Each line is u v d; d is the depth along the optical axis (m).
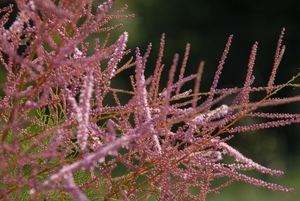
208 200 3.13
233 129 0.90
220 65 0.90
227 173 0.90
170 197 0.90
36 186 0.83
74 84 0.90
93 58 0.85
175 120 0.86
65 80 0.86
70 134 0.86
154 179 0.92
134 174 0.90
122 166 2.73
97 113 0.93
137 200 0.93
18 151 0.85
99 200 0.95
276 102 0.87
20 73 0.88
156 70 0.90
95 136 0.89
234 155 0.91
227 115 0.91
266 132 4.65
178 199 0.92
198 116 0.90
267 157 4.66
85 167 0.79
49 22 0.87
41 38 0.85
